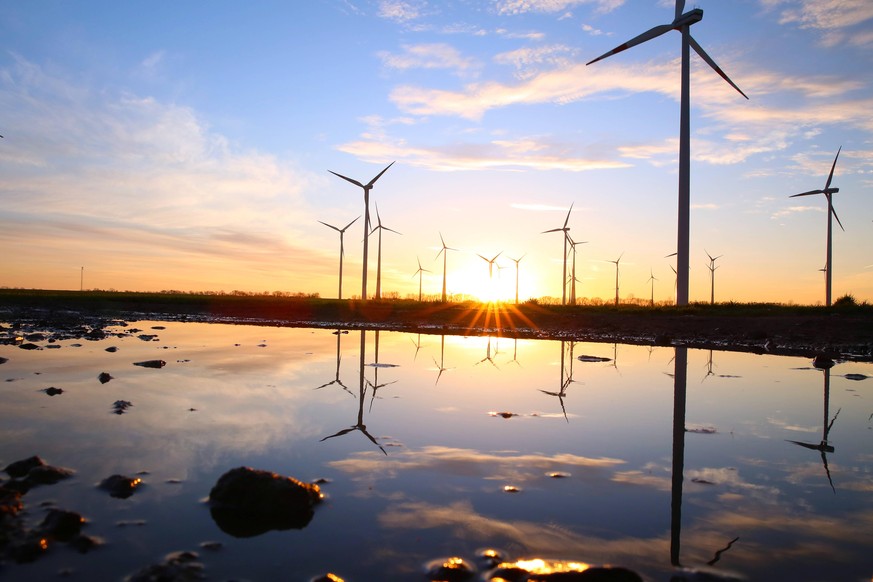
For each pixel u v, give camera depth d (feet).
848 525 19.90
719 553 17.70
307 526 19.21
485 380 50.47
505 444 29.53
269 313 152.66
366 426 32.58
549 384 48.93
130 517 19.58
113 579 15.55
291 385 45.03
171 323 122.11
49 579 15.47
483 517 20.15
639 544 18.25
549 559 17.11
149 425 31.53
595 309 140.36
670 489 23.30
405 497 21.89
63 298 178.70
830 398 44.01
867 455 28.50
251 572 16.10
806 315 102.89
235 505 20.43
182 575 15.55
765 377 54.65
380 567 16.52
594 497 22.26
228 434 30.09
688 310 121.19
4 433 29.35
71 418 32.68
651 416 36.94
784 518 20.47
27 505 20.20
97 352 62.18
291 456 26.58
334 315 147.95
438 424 33.45
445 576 15.88
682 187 138.21
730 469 26.04
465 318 138.92
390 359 63.98
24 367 50.34
